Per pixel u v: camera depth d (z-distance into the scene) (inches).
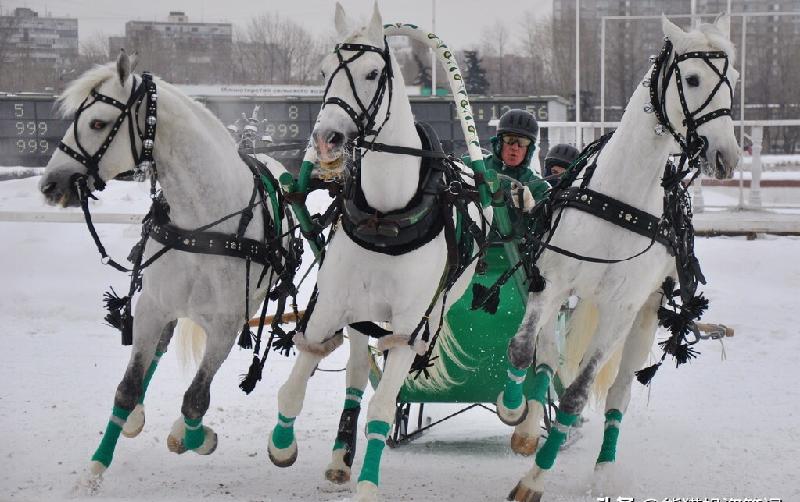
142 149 322.3
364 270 299.7
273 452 327.0
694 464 358.6
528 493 311.6
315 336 314.3
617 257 324.2
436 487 328.8
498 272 367.6
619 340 331.0
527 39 3267.7
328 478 321.7
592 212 326.0
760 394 462.9
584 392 320.5
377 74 281.7
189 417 329.1
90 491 311.9
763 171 1894.7
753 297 696.4
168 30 4128.9
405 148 293.7
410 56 2251.5
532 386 368.8
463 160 394.0
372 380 380.8
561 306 371.2
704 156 306.7
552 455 314.2
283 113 1272.1
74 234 884.0
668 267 351.6
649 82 322.0
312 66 3149.6
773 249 871.1
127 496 308.0
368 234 294.8
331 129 272.7
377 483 288.7
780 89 2541.8
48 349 538.9
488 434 406.9
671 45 317.7
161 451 364.2
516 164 394.9
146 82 322.7
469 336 362.3
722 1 2770.7
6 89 2891.2
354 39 283.7
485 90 2197.3
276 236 348.2
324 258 315.3
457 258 310.8
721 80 306.2
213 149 332.8
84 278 726.5
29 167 1352.1
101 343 557.0
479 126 1268.5
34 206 1058.7
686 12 2783.0
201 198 329.4
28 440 368.2
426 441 396.2
